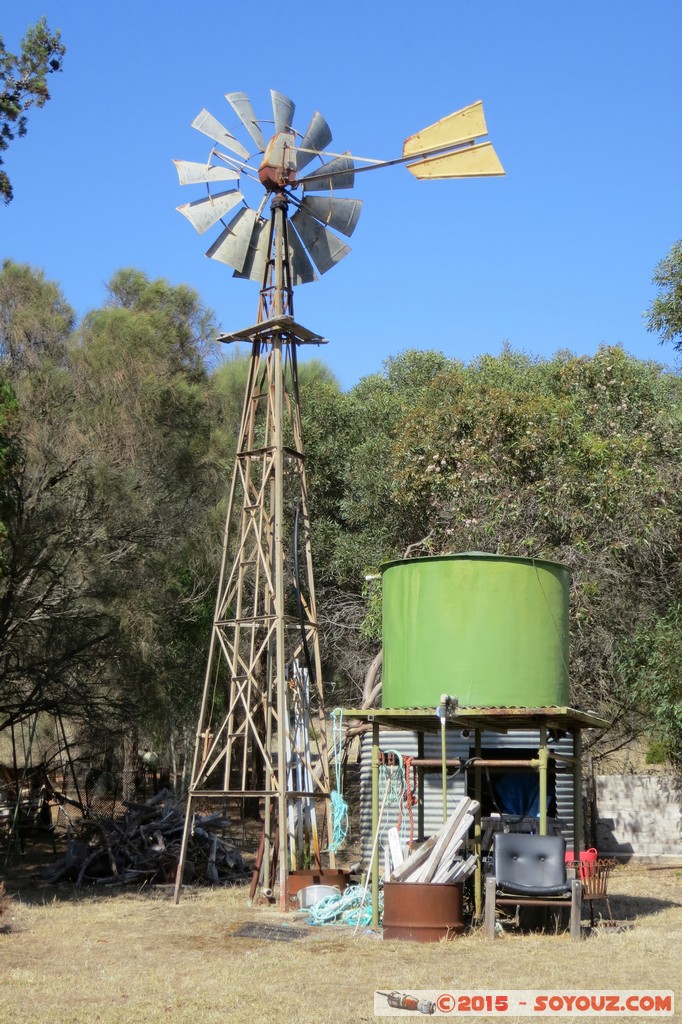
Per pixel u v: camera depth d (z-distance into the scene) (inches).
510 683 485.7
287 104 658.8
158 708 791.7
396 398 1110.4
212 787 1095.0
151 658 783.1
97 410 888.9
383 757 493.4
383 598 525.0
